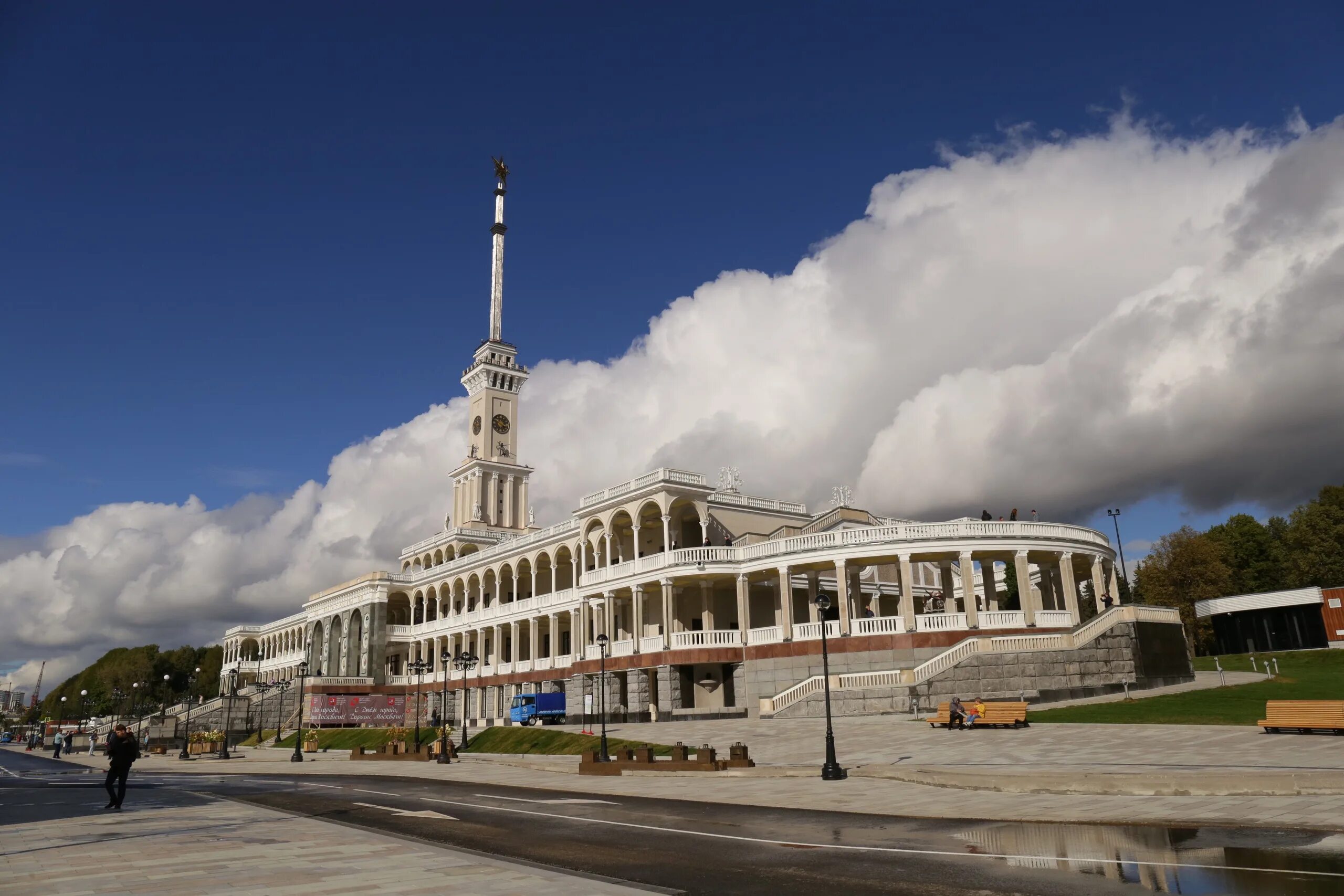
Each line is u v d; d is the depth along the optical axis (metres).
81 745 95.94
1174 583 90.69
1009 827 18.09
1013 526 58.09
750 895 12.64
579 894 12.27
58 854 16.66
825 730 43.06
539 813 24.12
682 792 27.83
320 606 119.19
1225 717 37.19
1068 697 48.41
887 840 17.20
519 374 131.00
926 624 56.09
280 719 101.25
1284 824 16.36
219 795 32.66
